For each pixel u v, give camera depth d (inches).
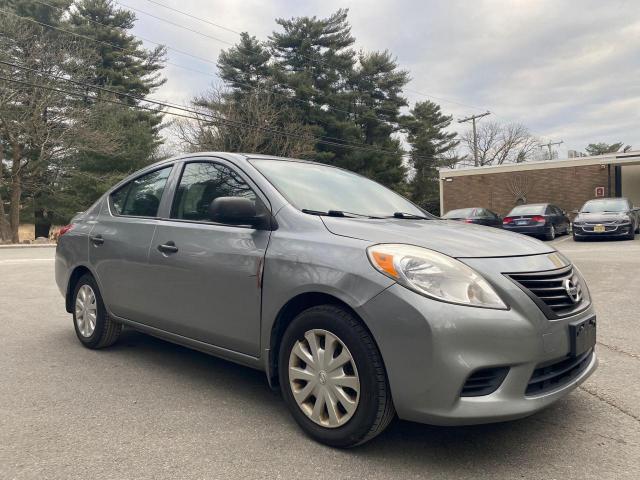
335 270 107.1
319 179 150.2
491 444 111.0
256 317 121.9
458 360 94.4
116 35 1293.1
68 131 975.6
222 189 142.9
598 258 441.7
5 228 952.9
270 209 127.5
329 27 1450.5
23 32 956.0
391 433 116.6
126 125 1203.2
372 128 1572.3
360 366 102.7
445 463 102.8
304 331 112.8
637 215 696.4
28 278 375.9
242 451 108.0
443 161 2081.7
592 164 1021.2
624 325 211.3
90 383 149.6
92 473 99.0
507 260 106.9
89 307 183.3
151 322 154.4
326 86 1454.2
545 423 121.4
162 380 152.3
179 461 103.7
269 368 120.6
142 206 167.8
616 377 151.6
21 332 211.0
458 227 128.4
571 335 106.6
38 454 106.5
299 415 114.7
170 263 144.4
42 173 1039.0
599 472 99.0
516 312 99.1
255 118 1302.9
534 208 692.7
